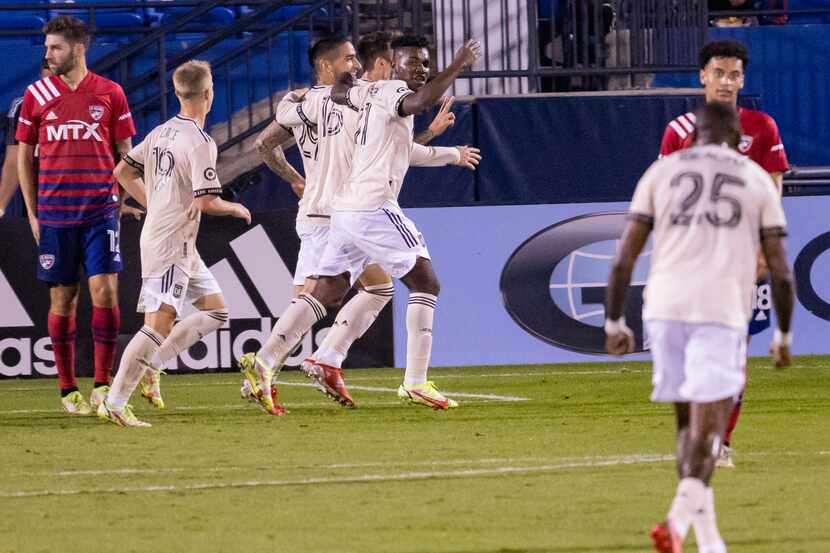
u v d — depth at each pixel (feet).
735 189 52.95
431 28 168.25
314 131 110.63
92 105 103.45
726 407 52.37
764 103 180.04
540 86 169.99
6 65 177.27
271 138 112.57
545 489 69.67
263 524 61.77
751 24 185.68
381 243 101.30
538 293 140.15
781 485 69.82
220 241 137.80
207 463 79.71
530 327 140.15
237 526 61.36
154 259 99.91
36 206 107.34
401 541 57.82
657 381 52.85
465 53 98.53
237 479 73.92
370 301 106.83
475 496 67.97
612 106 159.33
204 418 102.47
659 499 66.69
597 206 140.05
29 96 104.53
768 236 53.11
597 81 171.32
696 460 51.01
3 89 177.17
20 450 85.92
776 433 88.94
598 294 140.05
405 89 100.63
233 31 166.20
